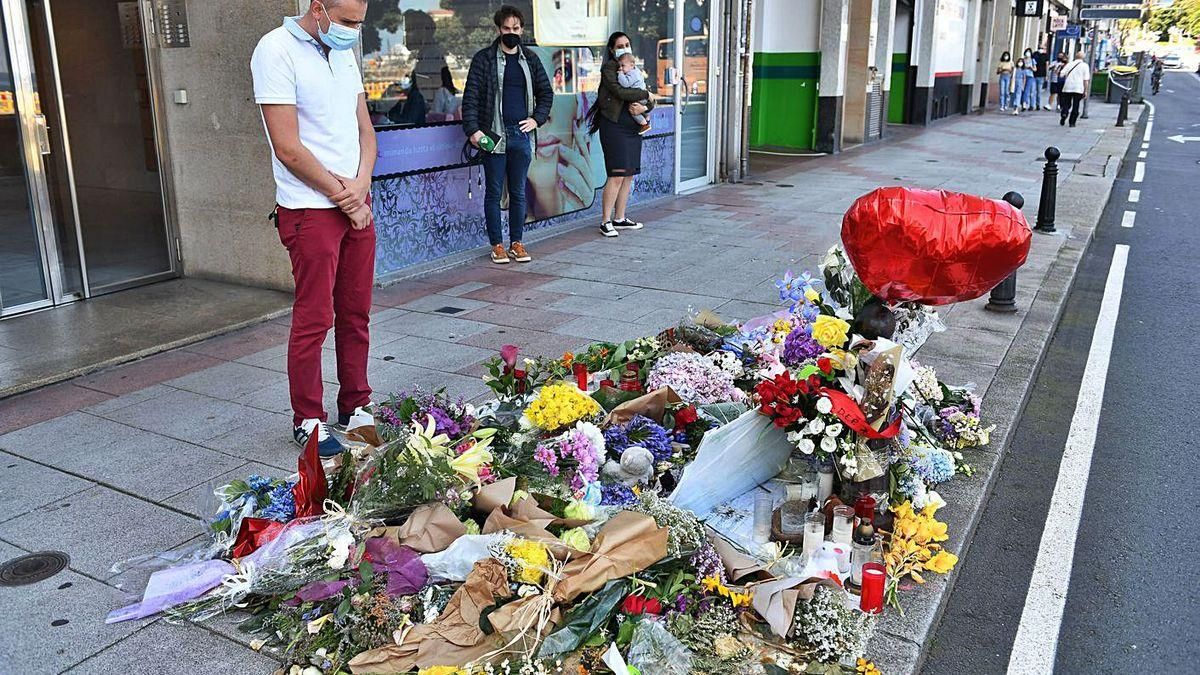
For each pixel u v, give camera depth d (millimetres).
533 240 9219
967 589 3559
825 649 2883
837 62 16594
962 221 3408
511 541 3006
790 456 3762
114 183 6996
